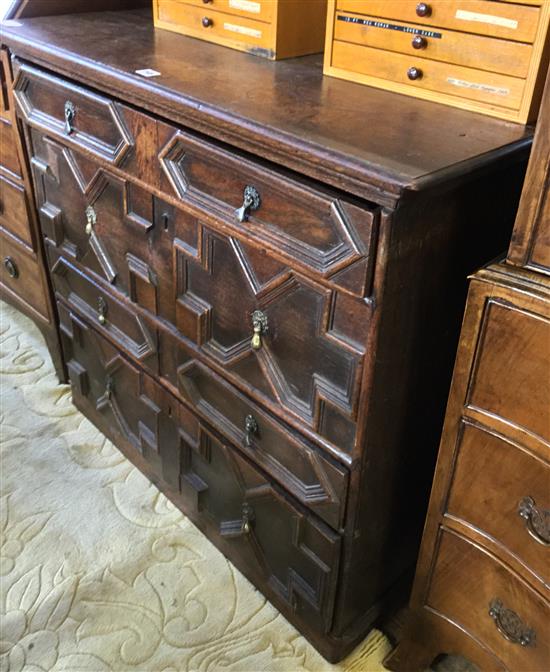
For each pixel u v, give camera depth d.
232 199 0.92
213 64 1.10
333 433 0.93
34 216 1.49
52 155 1.29
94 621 1.22
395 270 0.78
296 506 1.06
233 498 1.22
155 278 1.15
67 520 1.40
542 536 0.82
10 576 1.29
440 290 0.88
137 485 1.50
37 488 1.47
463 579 0.97
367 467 0.94
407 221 0.75
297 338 0.92
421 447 1.04
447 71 0.94
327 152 0.76
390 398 0.90
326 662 1.17
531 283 0.73
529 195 0.70
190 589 1.28
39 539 1.36
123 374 1.40
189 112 0.91
